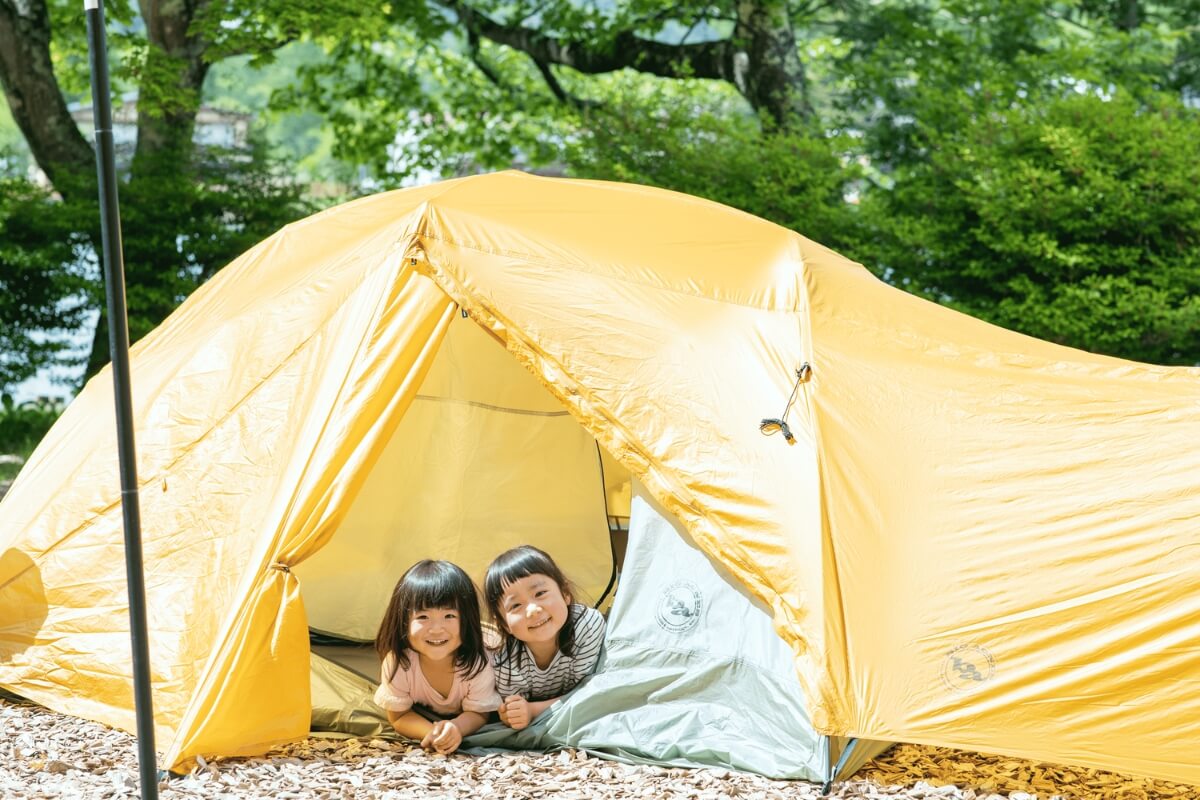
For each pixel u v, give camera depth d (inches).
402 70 765.9
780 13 661.3
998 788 174.2
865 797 169.6
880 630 177.3
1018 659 174.6
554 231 219.3
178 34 633.0
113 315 128.8
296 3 598.5
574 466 277.9
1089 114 560.4
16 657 211.3
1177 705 170.4
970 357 210.7
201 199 621.9
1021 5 674.2
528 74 781.9
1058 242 559.5
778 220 585.0
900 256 580.1
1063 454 192.9
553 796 169.0
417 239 210.8
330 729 201.8
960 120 596.4
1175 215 537.3
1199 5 697.0
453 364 261.4
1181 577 176.7
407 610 190.9
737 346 204.1
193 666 192.9
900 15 665.6
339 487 191.8
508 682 197.6
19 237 605.3
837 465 189.6
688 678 190.1
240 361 219.9
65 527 220.4
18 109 624.7
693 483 191.8
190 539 205.0
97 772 178.5
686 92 658.8
